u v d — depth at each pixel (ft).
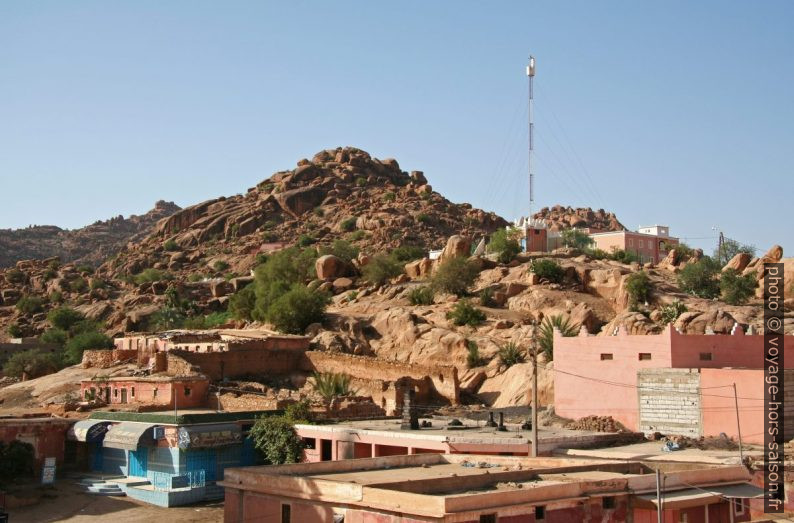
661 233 533.14
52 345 409.49
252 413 184.65
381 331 289.94
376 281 376.68
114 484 173.88
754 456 142.92
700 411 164.76
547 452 154.61
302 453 175.73
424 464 139.95
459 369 252.21
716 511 124.06
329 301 343.67
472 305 304.09
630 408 175.73
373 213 649.20
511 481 121.49
